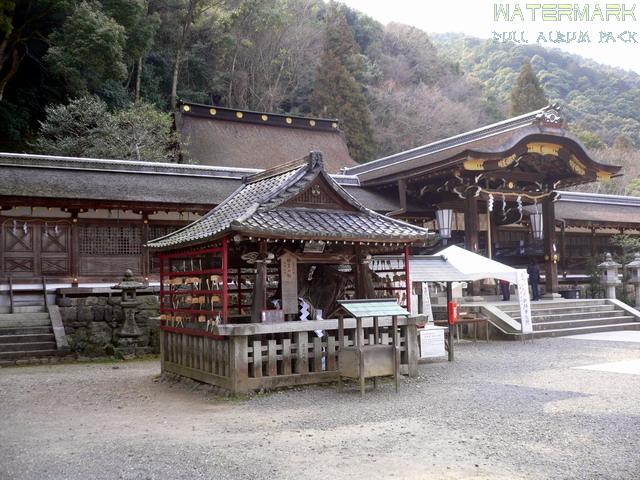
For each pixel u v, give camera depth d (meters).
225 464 5.94
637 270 25.45
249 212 9.66
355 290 11.48
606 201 33.09
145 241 19.70
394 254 14.38
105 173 20.78
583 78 85.62
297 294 10.84
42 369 14.17
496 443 6.49
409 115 58.25
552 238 24.36
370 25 69.38
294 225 9.68
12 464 6.13
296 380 9.99
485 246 26.73
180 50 43.75
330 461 5.96
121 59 31.09
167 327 11.84
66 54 28.36
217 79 47.34
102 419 8.32
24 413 8.88
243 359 9.50
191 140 33.88
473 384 10.27
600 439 6.54
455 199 23.66
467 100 65.75
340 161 37.84
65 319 16.95
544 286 27.38
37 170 19.69
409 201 25.19
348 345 10.63
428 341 12.97
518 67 87.75
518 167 23.58
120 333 16.58
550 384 10.09
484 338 18.22
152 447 6.68
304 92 55.41
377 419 7.79
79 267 18.69
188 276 11.30
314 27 59.28
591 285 27.67
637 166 58.22
